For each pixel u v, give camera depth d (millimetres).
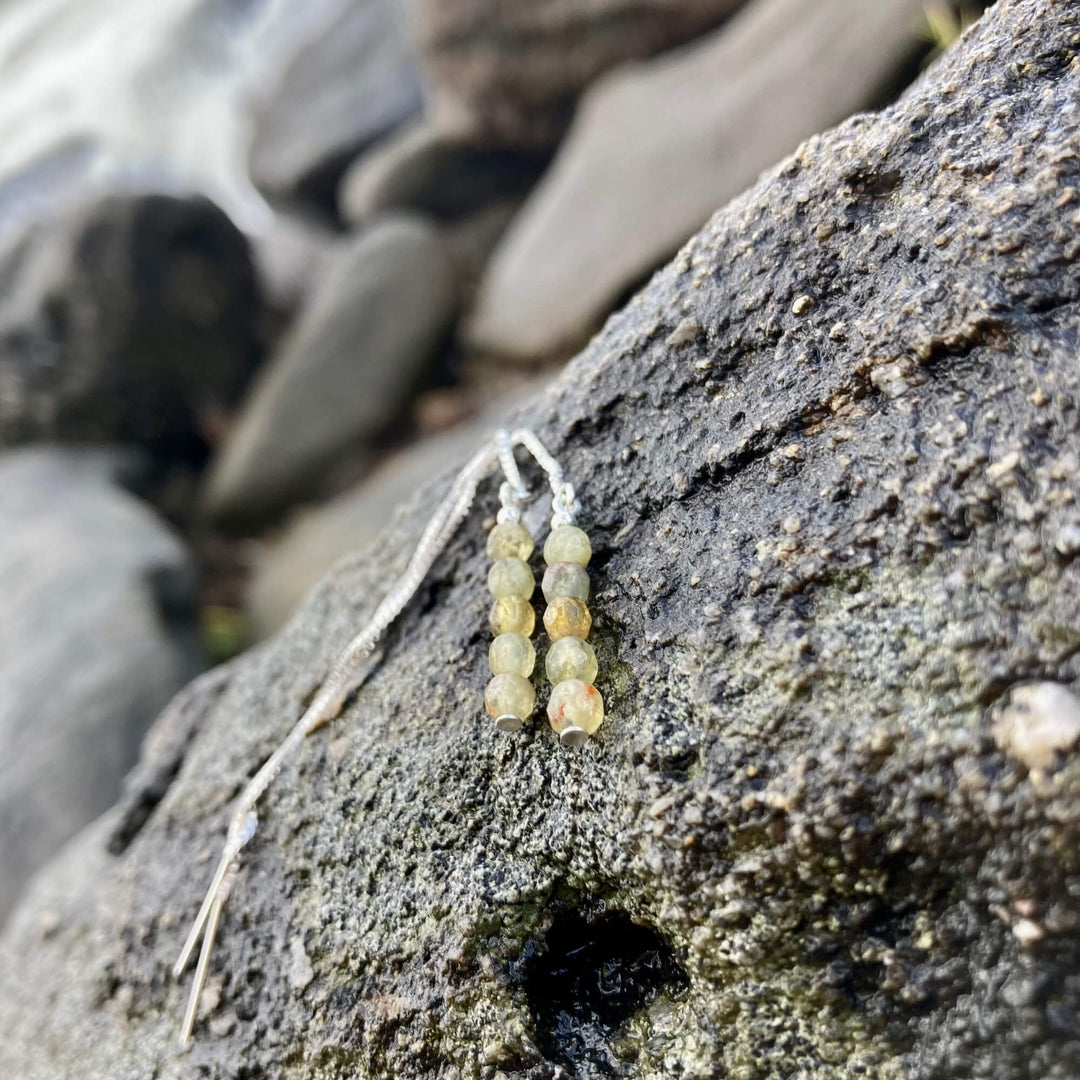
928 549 77
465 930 89
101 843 146
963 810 71
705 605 85
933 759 73
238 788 113
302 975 97
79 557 286
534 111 350
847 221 89
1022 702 71
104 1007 113
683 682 84
